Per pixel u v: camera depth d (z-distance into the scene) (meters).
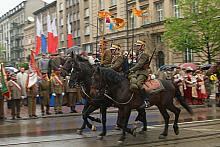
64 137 13.18
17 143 12.12
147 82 12.50
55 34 30.88
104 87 12.04
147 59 12.42
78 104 25.34
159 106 12.90
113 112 21.92
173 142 12.01
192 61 39.66
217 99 25.64
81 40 63.81
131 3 49.41
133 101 12.16
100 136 12.91
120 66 13.26
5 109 24.98
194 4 34.19
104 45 16.45
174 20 35.03
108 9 53.81
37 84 21.22
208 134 13.26
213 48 34.56
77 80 13.38
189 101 25.55
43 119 19.17
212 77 25.88
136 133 13.70
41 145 11.71
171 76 26.28
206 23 33.38
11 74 20.75
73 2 67.81
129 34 49.09
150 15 46.12
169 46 35.91
